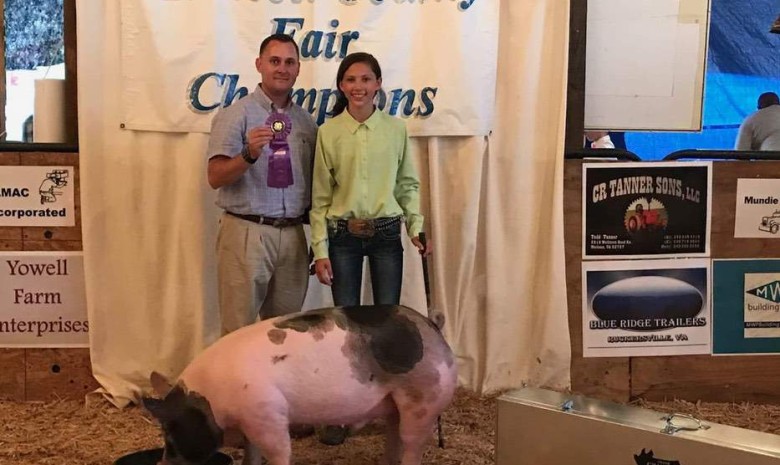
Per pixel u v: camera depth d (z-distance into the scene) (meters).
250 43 3.65
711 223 3.83
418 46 3.71
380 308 2.62
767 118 4.22
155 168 3.66
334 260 3.17
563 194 3.81
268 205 3.11
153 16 3.55
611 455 2.46
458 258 3.83
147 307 3.74
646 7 3.97
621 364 3.87
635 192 3.81
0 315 3.70
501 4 3.79
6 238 3.67
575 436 2.52
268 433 2.34
